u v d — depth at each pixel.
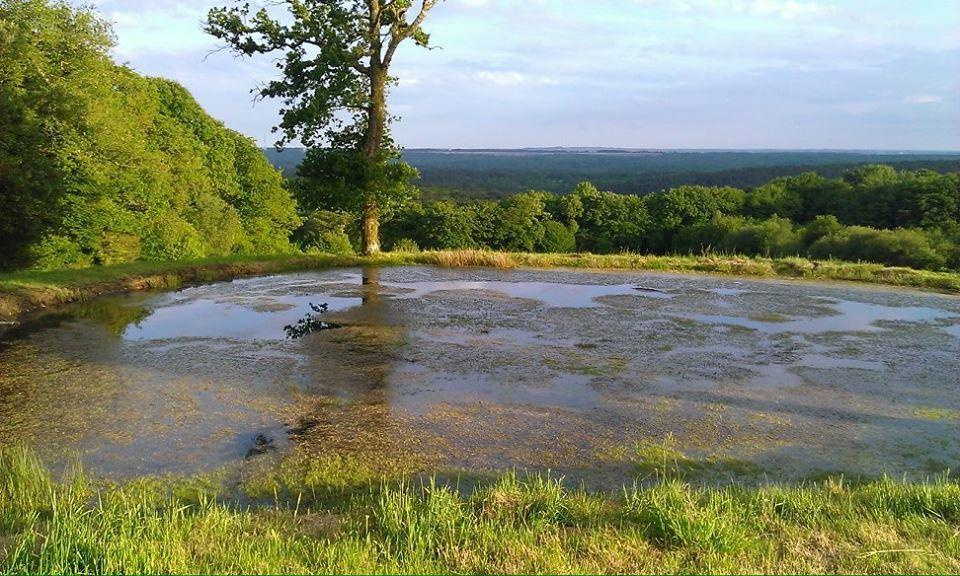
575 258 18.56
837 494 4.94
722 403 7.38
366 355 9.16
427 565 3.64
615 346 9.81
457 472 5.52
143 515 4.45
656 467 5.71
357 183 17.84
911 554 3.79
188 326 10.77
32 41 18.73
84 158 20.17
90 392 7.48
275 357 9.00
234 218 35.03
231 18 16.97
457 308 12.42
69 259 21.94
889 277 15.90
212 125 36.31
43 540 3.92
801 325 11.30
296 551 3.83
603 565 3.68
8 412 6.82
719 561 3.72
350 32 17.53
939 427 6.73
